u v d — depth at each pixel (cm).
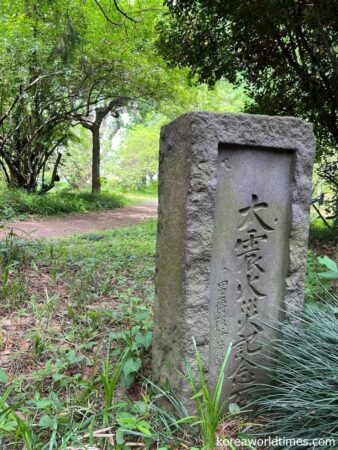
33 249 462
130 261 454
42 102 1141
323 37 482
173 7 550
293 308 216
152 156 2630
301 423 179
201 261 188
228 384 208
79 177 1828
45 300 327
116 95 1207
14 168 1230
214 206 190
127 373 209
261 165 203
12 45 873
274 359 211
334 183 738
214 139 184
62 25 873
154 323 218
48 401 189
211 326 200
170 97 1238
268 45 560
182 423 189
